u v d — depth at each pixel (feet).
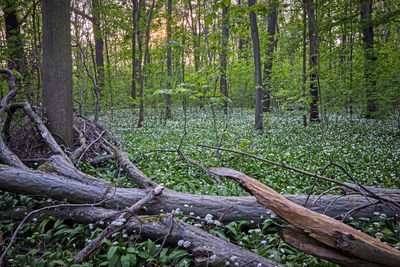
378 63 35.55
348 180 19.47
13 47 33.45
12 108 21.49
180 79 67.56
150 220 10.99
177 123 52.47
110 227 10.60
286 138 34.58
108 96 63.26
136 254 9.96
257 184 10.21
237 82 72.64
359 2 36.99
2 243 9.70
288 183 19.34
